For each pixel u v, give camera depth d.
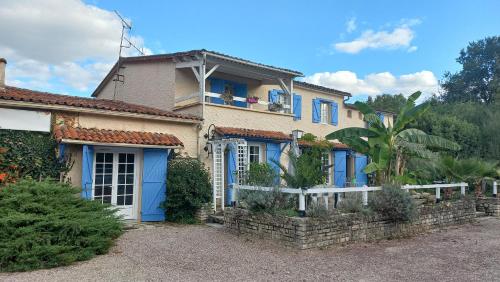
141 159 11.20
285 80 16.02
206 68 14.12
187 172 11.30
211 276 6.11
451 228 11.28
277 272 6.36
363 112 12.45
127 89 15.96
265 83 16.69
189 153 12.53
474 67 44.69
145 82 15.11
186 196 10.96
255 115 14.45
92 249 7.07
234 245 8.30
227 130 12.91
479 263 7.10
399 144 11.78
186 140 12.52
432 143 12.19
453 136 21.80
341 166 18.30
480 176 14.50
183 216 11.16
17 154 9.21
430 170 14.24
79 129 10.06
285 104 15.98
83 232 7.03
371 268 6.66
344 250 8.04
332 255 7.57
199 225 10.78
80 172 10.12
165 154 11.35
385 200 9.55
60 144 9.70
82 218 7.12
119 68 16.41
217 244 8.38
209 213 11.41
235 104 15.44
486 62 44.53
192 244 8.37
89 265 6.60
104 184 10.60
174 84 13.88
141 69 15.36
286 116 15.49
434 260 7.30
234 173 12.44
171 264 6.79
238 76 15.74
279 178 10.27
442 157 14.34
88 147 9.95
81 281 5.71
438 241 9.25
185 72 14.27
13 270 6.11
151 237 9.05
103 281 5.75
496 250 8.23
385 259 7.33
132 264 6.73
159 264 6.77
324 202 9.35
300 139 15.44
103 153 10.62
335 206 9.59
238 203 9.94
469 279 6.09
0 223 6.16
